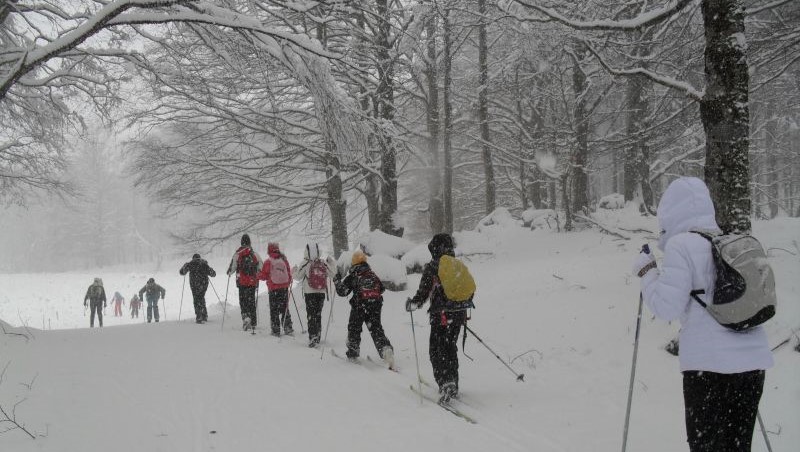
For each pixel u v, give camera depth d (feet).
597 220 56.54
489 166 73.41
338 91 31.86
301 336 35.70
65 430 16.12
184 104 53.78
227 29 31.19
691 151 65.67
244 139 55.88
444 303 19.25
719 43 20.43
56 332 38.47
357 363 25.88
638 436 15.16
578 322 27.86
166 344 32.17
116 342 33.19
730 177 20.30
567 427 16.15
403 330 33.14
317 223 71.41
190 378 22.93
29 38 40.75
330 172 57.47
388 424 16.63
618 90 66.74
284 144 55.62
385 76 51.70
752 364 9.36
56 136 49.29
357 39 50.88
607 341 24.59
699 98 21.42
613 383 19.88
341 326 37.70
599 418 16.75
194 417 17.53
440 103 72.28
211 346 31.22
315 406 18.62
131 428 16.44
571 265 41.50
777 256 28.99
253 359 27.02
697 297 9.77
